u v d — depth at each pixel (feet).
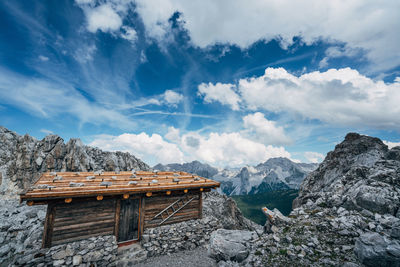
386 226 25.29
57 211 31.12
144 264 32.89
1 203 63.21
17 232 44.62
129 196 36.78
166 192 39.22
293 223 31.68
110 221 34.60
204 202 74.69
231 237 31.60
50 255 28.84
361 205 31.04
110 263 31.58
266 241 29.01
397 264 18.99
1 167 79.25
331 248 24.27
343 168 59.98
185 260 33.94
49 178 39.45
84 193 30.91
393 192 31.07
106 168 99.09
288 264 23.20
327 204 36.11
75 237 31.76
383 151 58.65
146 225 38.19
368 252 20.59
